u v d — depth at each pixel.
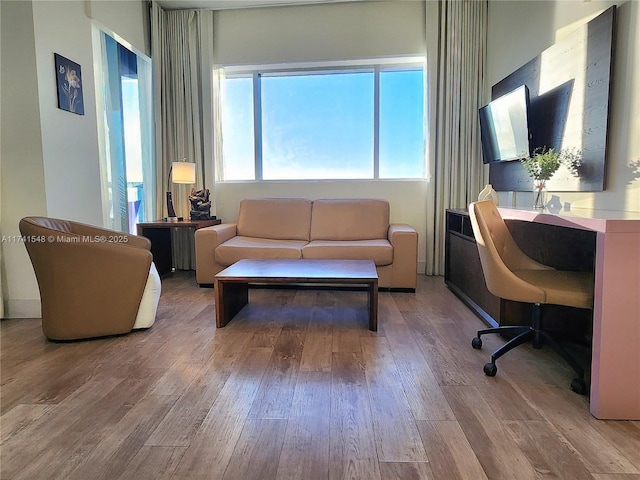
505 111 3.05
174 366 2.00
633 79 2.01
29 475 1.22
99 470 1.25
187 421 1.51
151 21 4.17
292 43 4.21
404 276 3.45
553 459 1.29
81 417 1.54
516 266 2.32
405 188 4.24
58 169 2.87
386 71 4.27
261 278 2.48
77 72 3.06
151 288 2.54
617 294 1.49
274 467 1.26
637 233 1.46
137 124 4.36
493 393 1.72
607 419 1.52
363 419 1.52
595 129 2.26
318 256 3.42
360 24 4.10
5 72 2.68
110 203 3.93
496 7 3.70
